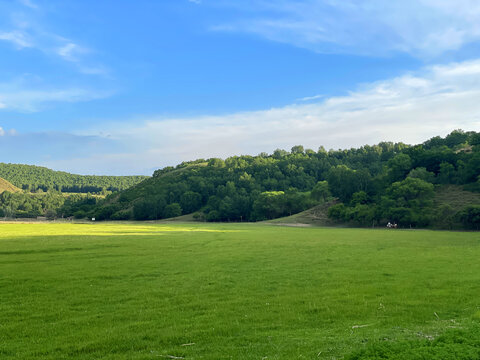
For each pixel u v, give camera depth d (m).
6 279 24.97
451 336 12.05
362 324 15.57
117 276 26.28
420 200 116.19
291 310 17.73
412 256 36.41
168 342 13.71
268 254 38.88
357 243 52.31
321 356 11.56
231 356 11.99
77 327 15.51
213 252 40.97
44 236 65.56
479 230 95.00
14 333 14.78
